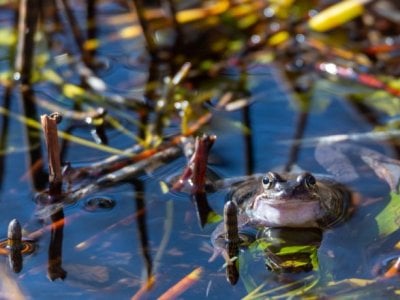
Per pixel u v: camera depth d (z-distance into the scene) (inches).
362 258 216.1
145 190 255.0
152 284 203.6
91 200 248.8
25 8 316.5
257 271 211.0
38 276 207.9
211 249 220.4
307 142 287.4
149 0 380.8
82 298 197.3
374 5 353.4
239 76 339.6
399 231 228.4
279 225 240.5
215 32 366.0
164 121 306.0
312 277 207.2
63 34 366.0
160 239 226.1
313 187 245.4
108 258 216.5
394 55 344.5
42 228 232.5
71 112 309.6
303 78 337.1
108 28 372.2
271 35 357.1
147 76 340.5
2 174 264.8
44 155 278.2
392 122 299.4
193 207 244.8
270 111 312.3
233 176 265.3
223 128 299.0
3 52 353.1
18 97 321.7
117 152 280.2
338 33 359.6
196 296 198.5
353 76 333.4
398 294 196.4
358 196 250.2
